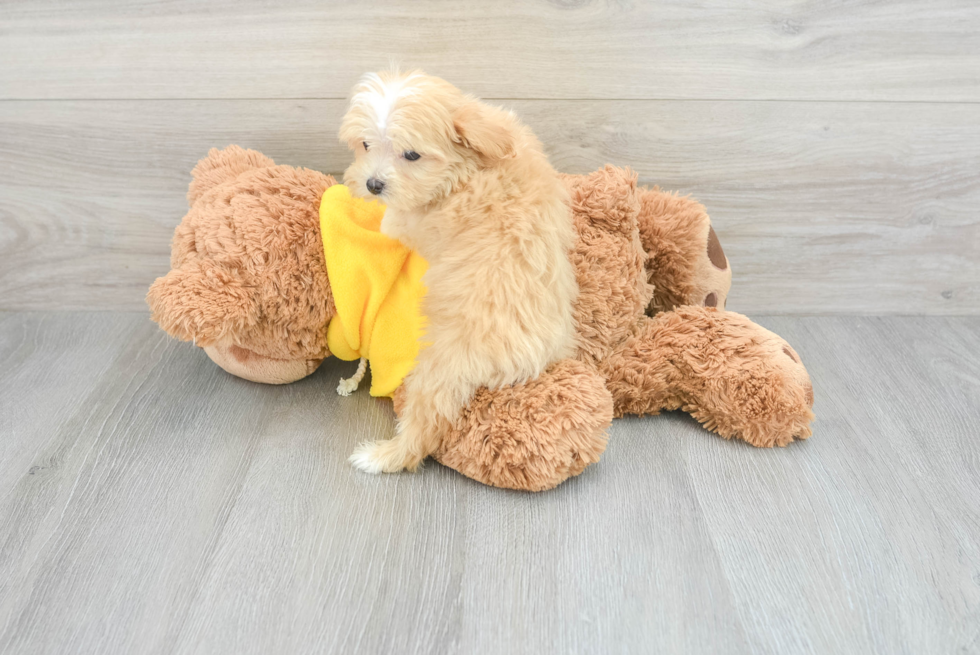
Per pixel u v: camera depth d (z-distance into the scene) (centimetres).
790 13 130
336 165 143
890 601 95
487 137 93
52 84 134
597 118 139
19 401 129
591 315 121
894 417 131
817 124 141
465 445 108
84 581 94
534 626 90
